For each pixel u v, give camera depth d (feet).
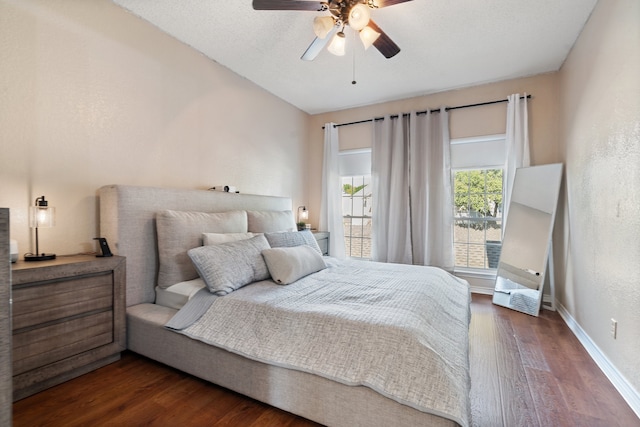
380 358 4.22
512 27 8.29
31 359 5.05
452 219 12.41
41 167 6.34
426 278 7.48
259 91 12.30
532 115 11.30
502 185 12.09
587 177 7.77
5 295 2.94
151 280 7.47
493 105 11.92
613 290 6.12
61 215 6.66
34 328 5.09
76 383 5.57
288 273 7.09
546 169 10.44
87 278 5.84
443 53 9.68
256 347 4.99
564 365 6.57
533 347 7.44
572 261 9.00
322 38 7.05
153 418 4.70
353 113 14.75
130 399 5.16
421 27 8.30
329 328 4.77
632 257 5.41
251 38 8.93
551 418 4.86
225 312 5.71
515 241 10.89
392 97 13.43
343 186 15.66
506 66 10.56
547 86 11.08
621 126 5.89
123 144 7.75
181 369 5.79
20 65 6.02
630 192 5.51
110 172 7.50
